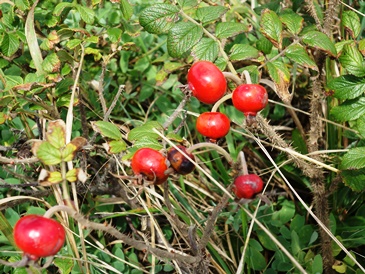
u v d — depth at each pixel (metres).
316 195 0.45
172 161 0.29
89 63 0.58
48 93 0.44
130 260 0.48
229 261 0.50
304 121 0.62
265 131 0.43
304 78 0.61
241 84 0.35
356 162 0.39
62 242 0.26
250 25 0.56
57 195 0.41
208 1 0.51
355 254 0.50
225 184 0.54
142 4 0.62
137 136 0.36
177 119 0.58
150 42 0.63
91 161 0.46
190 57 0.47
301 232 0.49
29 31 0.43
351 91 0.40
